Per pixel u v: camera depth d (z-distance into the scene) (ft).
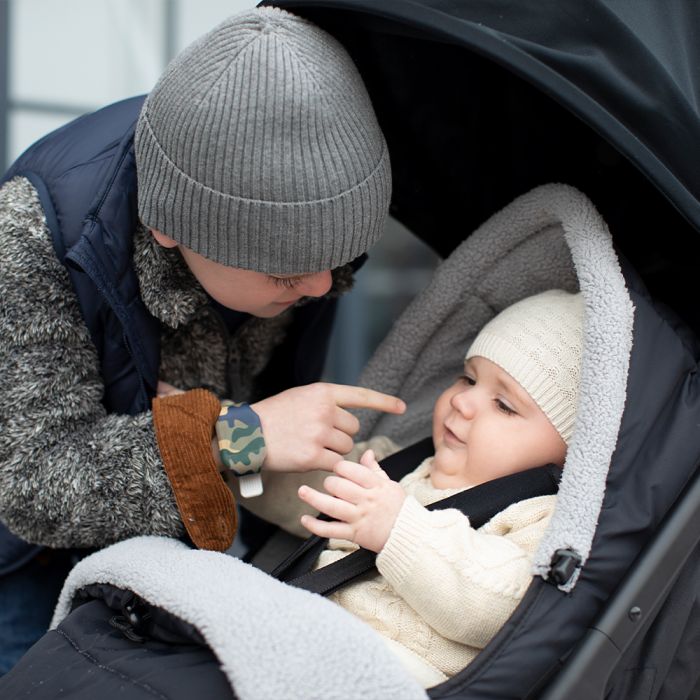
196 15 7.76
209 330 4.48
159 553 3.59
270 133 3.39
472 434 4.23
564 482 3.46
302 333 4.95
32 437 3.92
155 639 3.40
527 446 4.15
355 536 3.66
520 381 4.16
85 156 4.13
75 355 4.05
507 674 3.14
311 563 4.05
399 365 4.95
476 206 4.92
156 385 4.29
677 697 3.71
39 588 4.75
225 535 3.94
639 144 3.52
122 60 7.63
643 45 3.59
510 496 3.97
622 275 3.89
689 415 3.60
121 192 3.95
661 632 3.57
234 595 3.14
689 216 3.56
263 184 3.43
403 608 3.75
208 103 3.40
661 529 3.34
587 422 3.54
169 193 3.57
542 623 3.22
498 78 4.35
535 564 3.31
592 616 3.28
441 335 4.92
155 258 3.97
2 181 4.51
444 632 3.59
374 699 2.84
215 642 2.98
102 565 3.64
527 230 4.47
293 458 4.09
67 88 7.50
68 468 3.89
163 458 3.88
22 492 3.91
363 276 8.80
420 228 5.03
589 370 3.64
